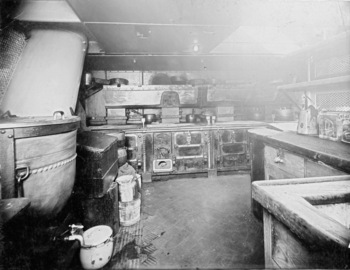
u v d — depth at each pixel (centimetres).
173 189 472
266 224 165
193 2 271
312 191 157
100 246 233
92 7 280
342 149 225
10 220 137
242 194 439
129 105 554
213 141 541
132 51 505
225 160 550
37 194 212
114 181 339
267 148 332
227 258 251
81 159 288
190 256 257
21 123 192
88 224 293
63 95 277
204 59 582
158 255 261
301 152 246
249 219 339
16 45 261
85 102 543
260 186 168
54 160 224
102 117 555
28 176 202
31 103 251
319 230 109
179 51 506
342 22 320
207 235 300
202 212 366
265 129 389
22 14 271
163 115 586
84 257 230
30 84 256
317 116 313
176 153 528
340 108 309
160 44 448
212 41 430
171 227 322
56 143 225
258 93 612
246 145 555
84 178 288
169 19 318
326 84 283
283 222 136
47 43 288
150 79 636
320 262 111
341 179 178
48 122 211
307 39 441
